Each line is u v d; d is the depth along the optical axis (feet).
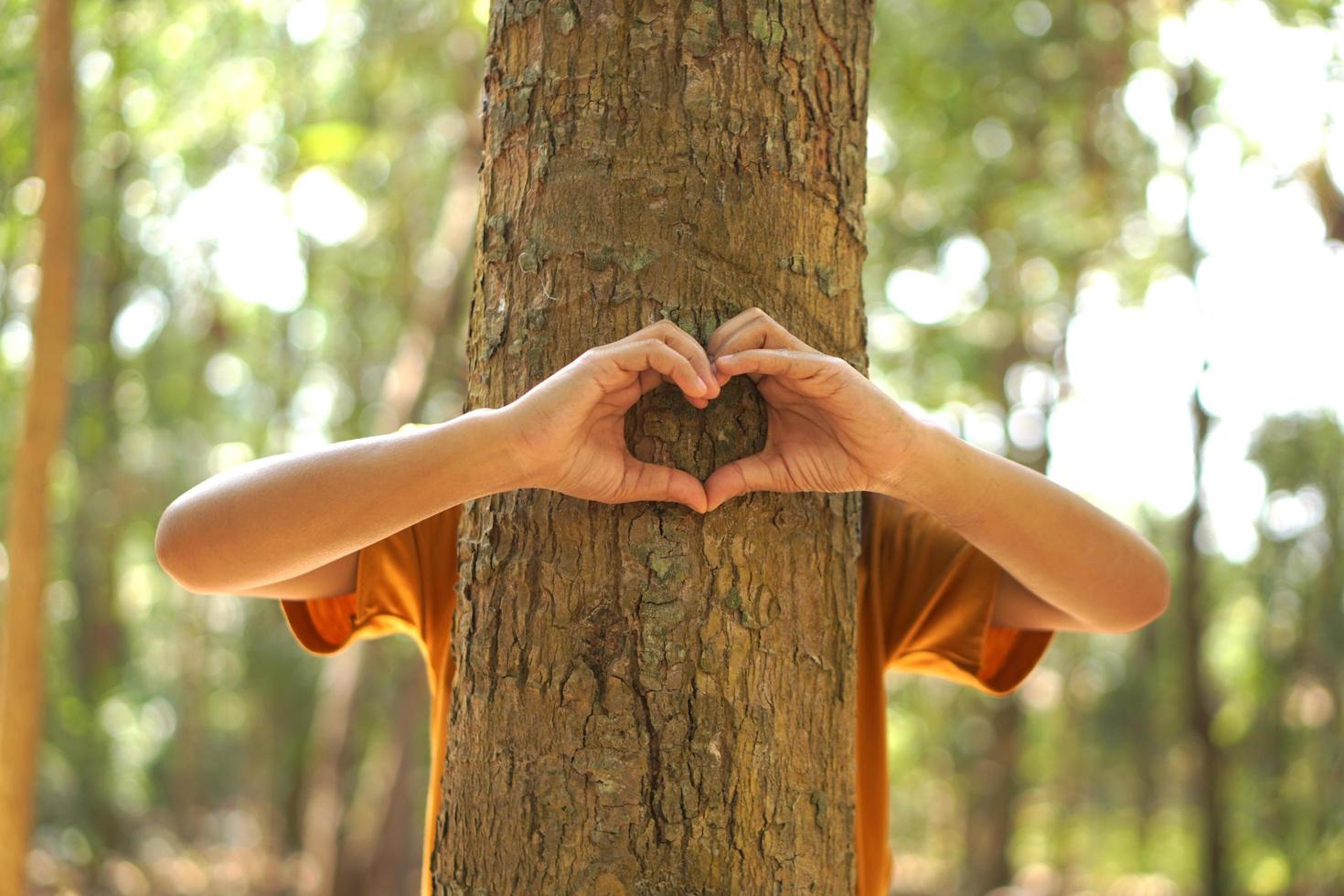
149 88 25.96
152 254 34.19
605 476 4.63
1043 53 30.32
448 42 27.27
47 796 38.50
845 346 5.13
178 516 5.01
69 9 16.98
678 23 4.91
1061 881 54.95
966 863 49.39
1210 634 48.73
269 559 4.88
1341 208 27.94
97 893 39.40
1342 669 40.63
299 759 47.91
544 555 4.81
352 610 6.31
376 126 28.86
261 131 27.61
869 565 6.34
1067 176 32.99
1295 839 39.75
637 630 4.69
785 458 4.81
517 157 5.04
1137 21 30.04
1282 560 41.98
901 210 34.17
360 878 31.37
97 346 36.37
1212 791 36.40
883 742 6.09
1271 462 39.99
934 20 29.60
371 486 4.67
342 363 42.47
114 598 43.42
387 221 33.83
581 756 4.66
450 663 5.90
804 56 5.06
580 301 4.83
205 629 48.26
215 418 48.16
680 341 4.58
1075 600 5.65
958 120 30.22
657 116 4.86
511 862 4.71
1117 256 36.06
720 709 4.70
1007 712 45.78
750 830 4.71
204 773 52.06
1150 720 53.62
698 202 4.84
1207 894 36.27
